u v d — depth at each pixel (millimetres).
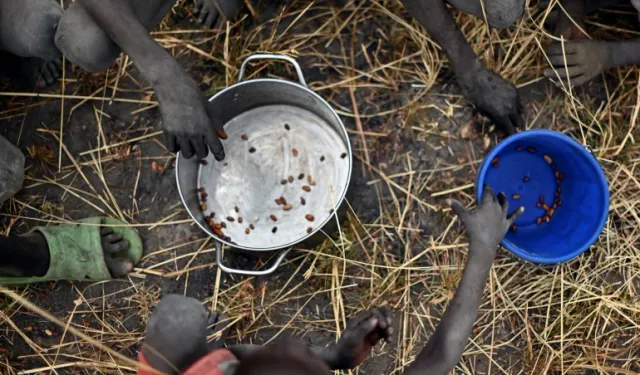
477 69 1475
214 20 1552
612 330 1494
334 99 1569
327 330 1513
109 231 1520
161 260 1543
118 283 1539
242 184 1526
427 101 1564
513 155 1518
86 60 1287
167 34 1581
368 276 1521
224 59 1559
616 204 1513
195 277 1536
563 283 1493
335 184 1517
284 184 1522
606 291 1499
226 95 1428
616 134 1533
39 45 1364
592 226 1387
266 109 1544
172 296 1207
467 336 1194
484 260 1218
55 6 1365
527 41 1518
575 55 1468
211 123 1202
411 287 1521
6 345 1524
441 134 1553
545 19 1546
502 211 1260
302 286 1525
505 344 1502
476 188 1399
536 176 1513
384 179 1543
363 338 1184
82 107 1580
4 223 1555
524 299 1506
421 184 1544
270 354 938
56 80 1580
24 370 1517
